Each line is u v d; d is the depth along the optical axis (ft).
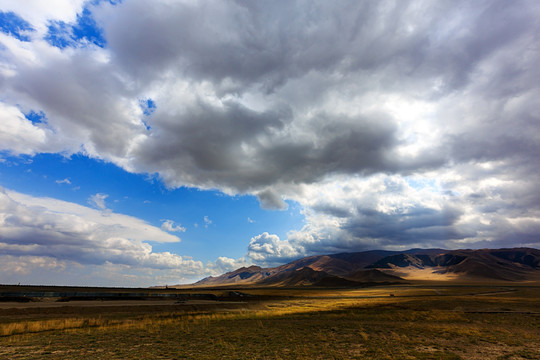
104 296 251.39
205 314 158.40
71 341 77.46
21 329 97.71
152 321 124.36
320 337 82.69
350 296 364.58
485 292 408.26
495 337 83.10
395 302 229.45
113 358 60.03
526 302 210.59
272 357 60.85
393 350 66.90
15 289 345.72
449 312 151.23
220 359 59.16
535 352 66.18
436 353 64.03
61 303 203.31
